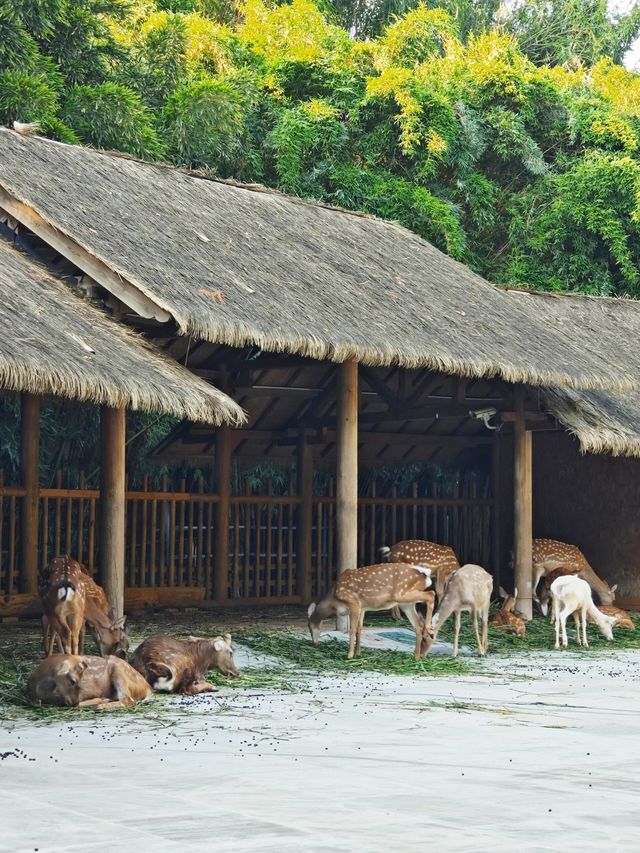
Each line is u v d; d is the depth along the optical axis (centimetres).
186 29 2742
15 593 1559
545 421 1775
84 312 1344
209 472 1941
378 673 1276
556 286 3014
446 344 1555
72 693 1013
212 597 1803
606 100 3438
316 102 2909
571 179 3053
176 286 1373
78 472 1822
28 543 1575
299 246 1683
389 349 1468
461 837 583
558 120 3269
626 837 590
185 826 600
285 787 700
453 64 3244
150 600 1716
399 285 1700
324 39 3338
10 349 1139
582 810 649
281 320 1410
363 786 705
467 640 1565
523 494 1772
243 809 639
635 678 1273
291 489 1908
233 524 1842
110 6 2606
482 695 1130
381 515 1986
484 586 1432
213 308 1363
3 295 1262
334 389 1828
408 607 1391
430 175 2980
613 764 790
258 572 1861
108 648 1211
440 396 1994
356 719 980
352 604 1383
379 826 604
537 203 3142
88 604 1214
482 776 742
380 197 2866
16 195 1423
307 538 1914
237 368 1723
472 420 2072
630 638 1656
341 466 1530
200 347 1709
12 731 902
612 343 2017
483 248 3194
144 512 1714
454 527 2064
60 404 1784
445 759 801
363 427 2008
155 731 905
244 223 1680
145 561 1714
